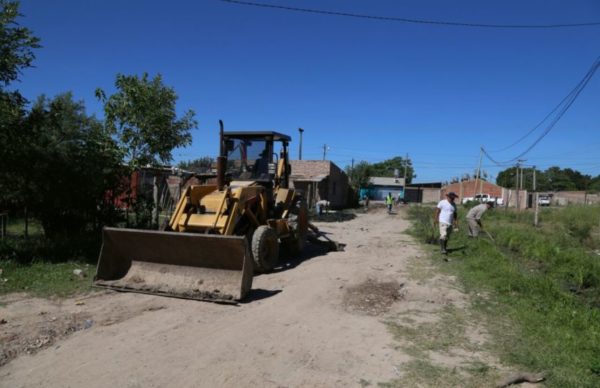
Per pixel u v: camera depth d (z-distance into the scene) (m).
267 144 12.39
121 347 5.84
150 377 5.04
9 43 9.71
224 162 11.10
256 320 7.03
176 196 22.09
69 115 12.84
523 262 13.10
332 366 5.47
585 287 10.44
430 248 14.79
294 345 6.07
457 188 78.44
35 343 5.90
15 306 7.42
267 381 5.04
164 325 6.70
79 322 6.75
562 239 17.47
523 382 5.12
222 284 8.25
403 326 6.95
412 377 5.21
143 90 14.40
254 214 11.27
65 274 9.39
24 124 10.26
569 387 5.01
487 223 24.59
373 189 75.81
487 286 9.38
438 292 8.90
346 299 8.34
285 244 13.30
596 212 26.62
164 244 8.53
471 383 5.08
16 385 4.83
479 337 6.51
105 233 8.89
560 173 107.94
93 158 11.80
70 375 5.05
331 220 28.06
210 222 9.81
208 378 5.05
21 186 11.19
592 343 6.18
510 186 105.50
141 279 8.75
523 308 7.84
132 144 14.62
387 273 10.62
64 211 12.50
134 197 14.32
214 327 6.66
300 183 37.69
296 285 9.30
